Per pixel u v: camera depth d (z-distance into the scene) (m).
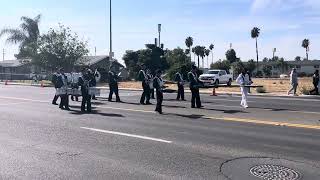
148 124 14.36
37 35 61.41
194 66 20.69
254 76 110.06
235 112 18.42
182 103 23.22
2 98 25.91
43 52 53.25
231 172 8.20
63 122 14.85
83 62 54.84
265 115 17.22
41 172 8.25
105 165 8.73
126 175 8.01
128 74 63.09
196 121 15.19
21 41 61.47
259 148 10.31
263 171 8.27
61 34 53.75
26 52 56.16
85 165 8.74
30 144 10.86
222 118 16.06
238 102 24.09
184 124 14.37
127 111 18.58
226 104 22.66
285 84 50.47
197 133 12.47
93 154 9.72
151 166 8.63
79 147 10.48
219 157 9.39
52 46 53.34
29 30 61.69
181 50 64.62
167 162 8.95
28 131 12.87
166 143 10.95
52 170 8.38
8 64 79.25
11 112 18.09
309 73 121.44
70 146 10.60
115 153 9.80
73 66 53.97
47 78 58.28
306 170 8.36
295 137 11.80
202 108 20.27
